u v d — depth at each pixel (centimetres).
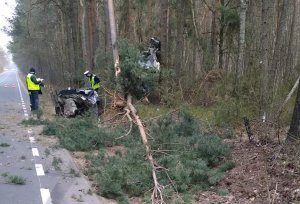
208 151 820
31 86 1633
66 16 2762
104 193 674
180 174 711
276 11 1788
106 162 813
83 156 939
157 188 668
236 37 1892
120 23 2166
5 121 1395
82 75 2223
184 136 949
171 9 2105
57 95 1501
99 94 1420
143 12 2272
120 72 989
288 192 602
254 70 1246
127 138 992
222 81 1386
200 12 2414
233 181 709
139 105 1070
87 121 1078
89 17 2223
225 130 1032
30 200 609
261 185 657
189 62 2302
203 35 2238
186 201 637
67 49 3017
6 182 689
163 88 1205
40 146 996
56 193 652
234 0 1897
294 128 774
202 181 730
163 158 770
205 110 1227
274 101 1016
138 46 1120
